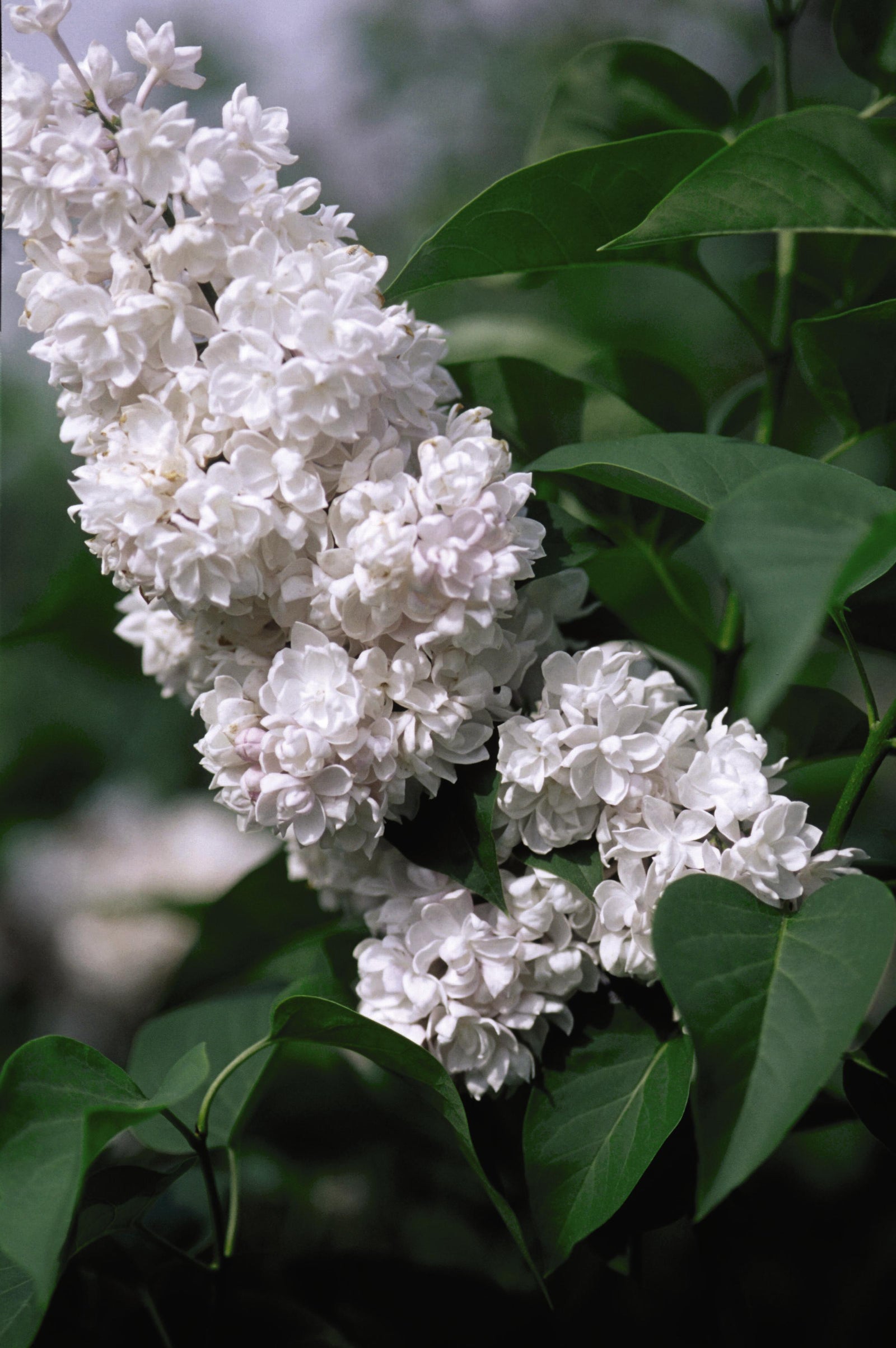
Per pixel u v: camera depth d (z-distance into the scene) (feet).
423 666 2.41
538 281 2.89
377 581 2.37
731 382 4.91
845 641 2.50
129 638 2.69
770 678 2.13
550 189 2.62
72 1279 2.59
